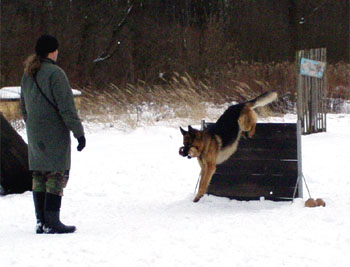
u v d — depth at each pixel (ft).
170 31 90.27
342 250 16.74
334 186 26.89
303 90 45.52
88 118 53.26
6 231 20.22
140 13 92.99
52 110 19.19
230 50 87.66
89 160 35.70
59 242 18.20
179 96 56.24
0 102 49.32
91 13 86.99
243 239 18.10
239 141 24.57
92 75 84.12
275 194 24.12
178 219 21.33
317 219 20.42
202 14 100.27
